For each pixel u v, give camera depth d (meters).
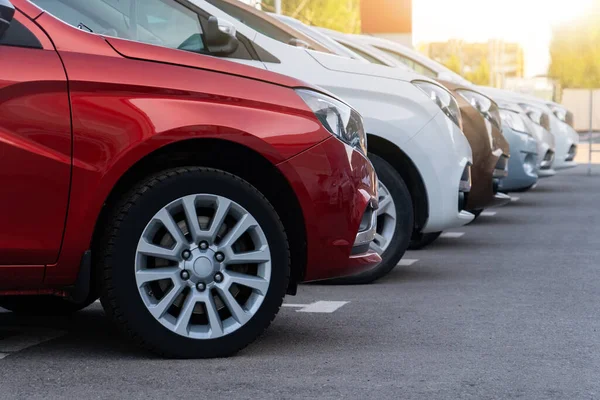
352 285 6.97
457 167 7.39
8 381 4.13
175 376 4.22
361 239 4.90
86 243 4.34
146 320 4.43
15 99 4.24
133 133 4.33
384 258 7.12
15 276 4.32
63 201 4.29
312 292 6.62
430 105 7.32
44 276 4.35
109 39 4.48
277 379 4.19
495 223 11.67
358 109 7.12
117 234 4.37
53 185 4.27
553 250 9.09
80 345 4.82
